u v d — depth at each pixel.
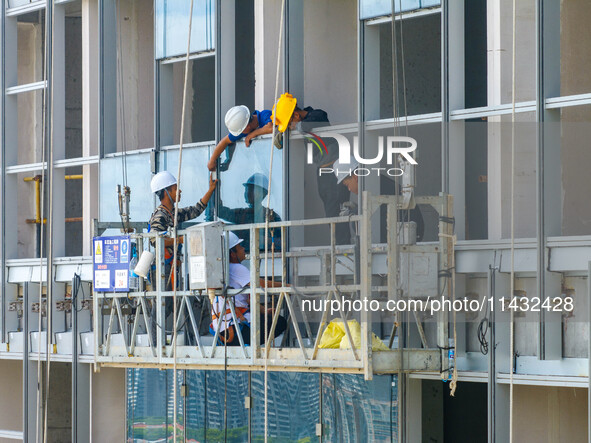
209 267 21.23
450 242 20.25
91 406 28.42
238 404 25.22
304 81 27.06
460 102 21.77
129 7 30.44
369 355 19.22
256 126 24.61
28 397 29.89
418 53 27.17
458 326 21.08
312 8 27.27
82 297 28.94
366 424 22.56
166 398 26.78
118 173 28.00
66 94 38.97
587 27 23.39
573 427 20.92
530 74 21.08
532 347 20.33
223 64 25.95
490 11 21.52
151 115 30.53
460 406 26.77
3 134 30.91
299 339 20.19
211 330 22.78
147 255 22.58
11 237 30.94
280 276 23.81
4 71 31.00
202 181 25.98
